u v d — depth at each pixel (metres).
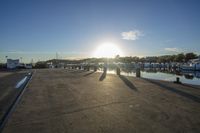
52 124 5.94
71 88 13.52
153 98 9.72
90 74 28.77
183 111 7.23
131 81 18.02
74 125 5.84
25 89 13.18
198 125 5.72
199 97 9.92
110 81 18.16
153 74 37.16
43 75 27.47
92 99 9.59
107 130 5.40
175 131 5.28
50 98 9.92
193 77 29.48
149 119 6.32
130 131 5.31
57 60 125.00
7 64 71.38
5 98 10.08
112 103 8.68
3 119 6.46
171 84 15.50
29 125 5.87
